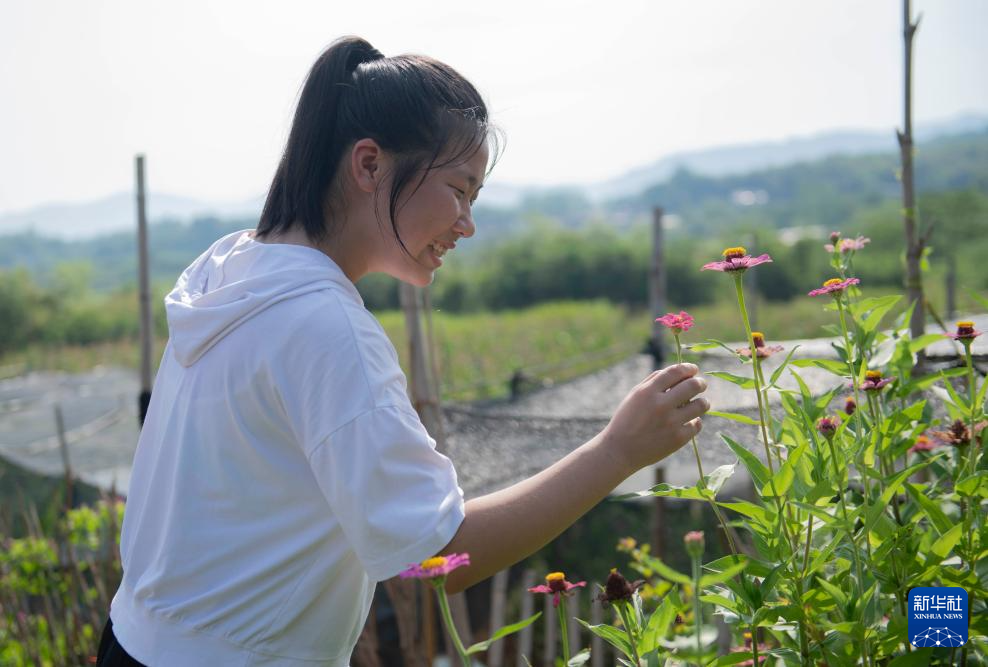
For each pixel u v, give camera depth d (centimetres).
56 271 5588
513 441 414
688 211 14588
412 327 302
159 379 127
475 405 535
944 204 4538
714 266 117
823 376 284
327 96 119
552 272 4294
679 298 3850
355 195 118
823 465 119
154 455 124
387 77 115
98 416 860
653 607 245
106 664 120
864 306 143
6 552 407
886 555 121
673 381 112
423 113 113
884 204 10044
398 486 102
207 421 113
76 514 445
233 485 112
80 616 362
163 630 114
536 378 557
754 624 114
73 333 3991
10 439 770
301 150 119
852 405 148
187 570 113
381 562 102
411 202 114
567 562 509
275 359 107
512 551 106
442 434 303
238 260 120
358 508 102
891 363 145
